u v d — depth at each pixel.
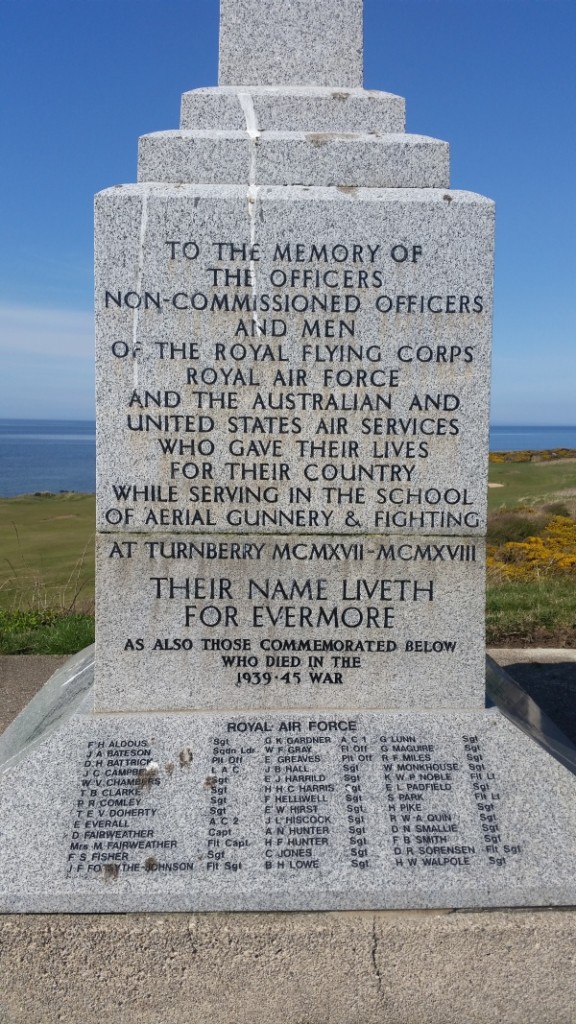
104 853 2.63
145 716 2.99
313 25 3.34
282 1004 2.48
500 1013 2.49
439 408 3.02
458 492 3.04
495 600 6.91
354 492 3.03
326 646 3.07
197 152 3.05
